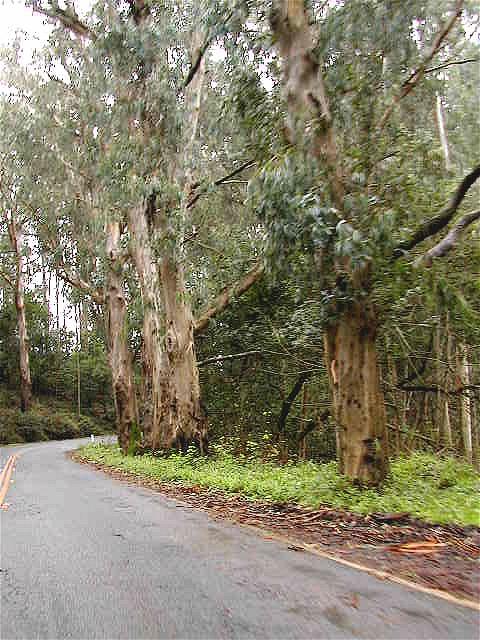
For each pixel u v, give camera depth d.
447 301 11.48
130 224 20.86
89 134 21.28
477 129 18.06
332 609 4.58
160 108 17.34
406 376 19.81
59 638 4.18
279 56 11.54
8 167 25.44
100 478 15.69
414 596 4.89
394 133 12.51
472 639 3.95
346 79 11.82
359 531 7.71
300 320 15.76
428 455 16.27
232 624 4.33
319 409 21.19
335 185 10.31
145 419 21.91
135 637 4.15
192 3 16.45
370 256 9.47
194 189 20.16
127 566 6.04
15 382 54.66
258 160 12.30
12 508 10.02
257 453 18.16
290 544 7.02
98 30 17.50
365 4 11.34
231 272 20.02
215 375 23.41
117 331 25.19
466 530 7.48
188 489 12.59
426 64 12.21
